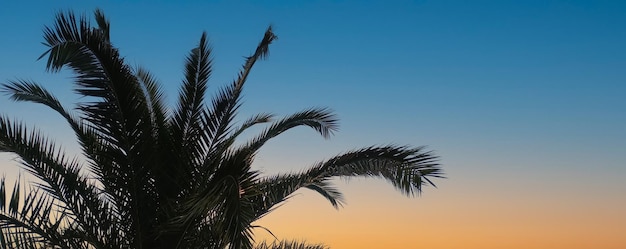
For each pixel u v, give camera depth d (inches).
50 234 385.7
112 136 370.6
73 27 326.0
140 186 389.1
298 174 423.5
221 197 304.5
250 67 415.8
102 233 398.0
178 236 386.3
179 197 393.4
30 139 383.9
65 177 392.8
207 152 404.8
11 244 378.3
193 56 426.3
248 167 317.1
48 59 323.0
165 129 409.4
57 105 397.4
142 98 414.9
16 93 392.2
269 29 416.5
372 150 374.6
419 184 365.7
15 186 381.7
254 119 441.7
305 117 424.8
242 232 297.1
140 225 394.3
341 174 404.2
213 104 402.6
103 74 348.2
